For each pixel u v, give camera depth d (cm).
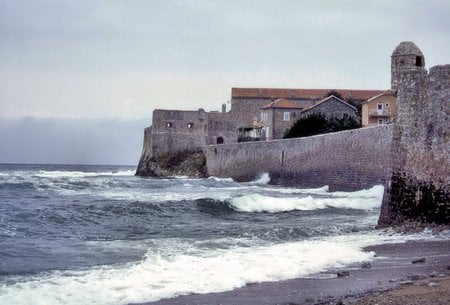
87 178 10250
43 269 2216
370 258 2309
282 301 1723
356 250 2462
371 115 10675
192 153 13600
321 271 2112
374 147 5922
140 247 2703
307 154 7806
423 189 2833
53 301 1708
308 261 2247
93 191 6888
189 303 1716
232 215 4375
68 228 3500
